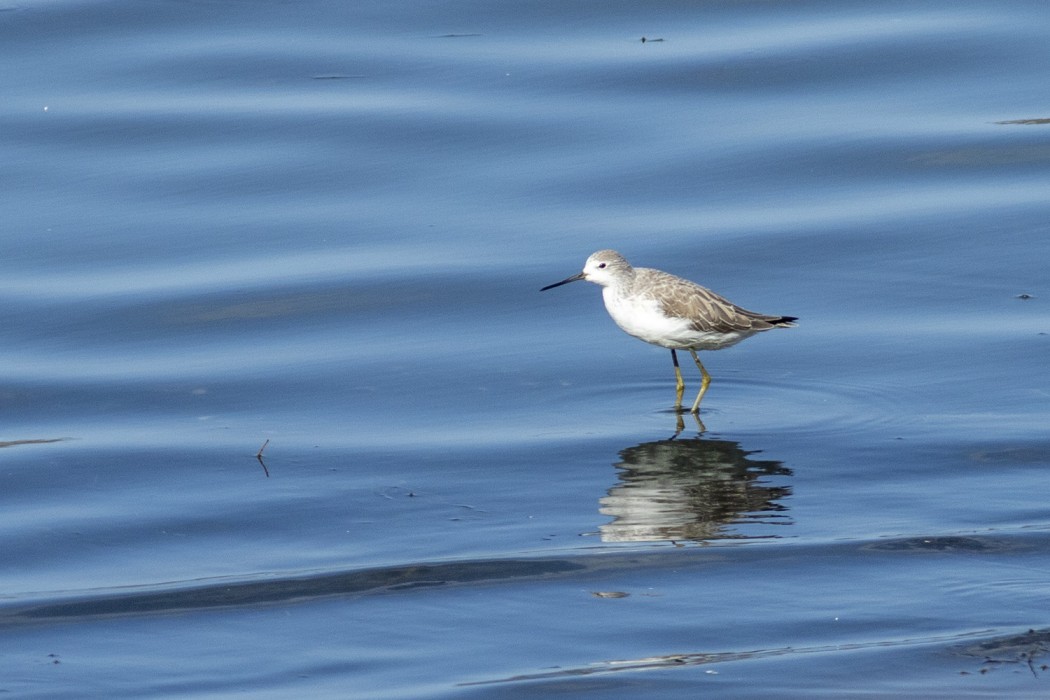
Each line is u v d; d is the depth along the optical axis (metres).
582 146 21.73
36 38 24.81
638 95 23.11
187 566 12.30
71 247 19.31
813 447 14.30
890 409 15.12
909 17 25.42
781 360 16.48
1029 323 16.89
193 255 19.19
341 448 14.52
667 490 13.42
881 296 17.81
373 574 12.02
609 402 15.63
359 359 16.66
